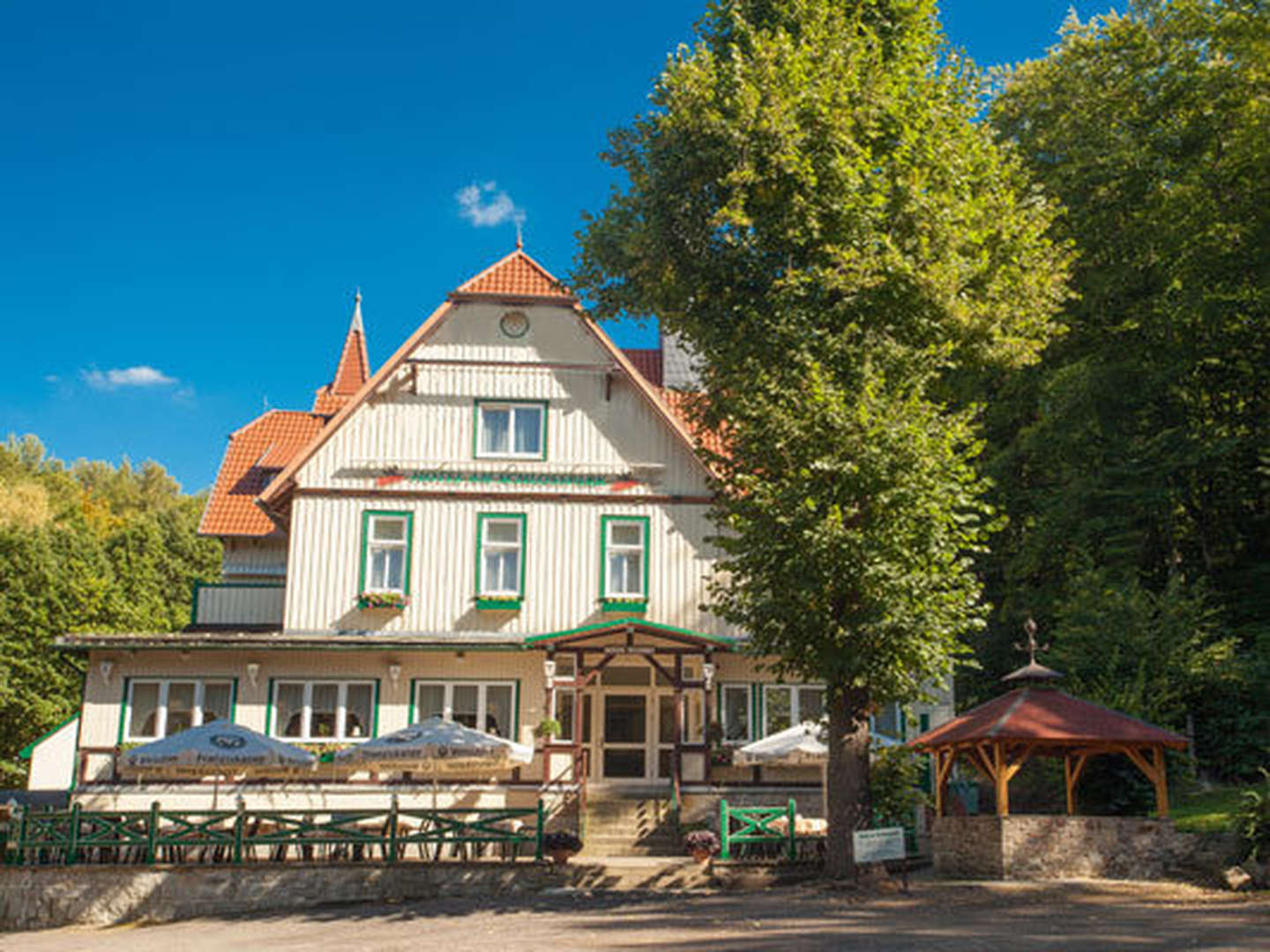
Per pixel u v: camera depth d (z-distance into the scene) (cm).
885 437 1814
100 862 2141
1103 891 1722
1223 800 2222
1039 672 2055
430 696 2722
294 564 2811
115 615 4591
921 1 2239
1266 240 3019
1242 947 1187
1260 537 3206
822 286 2022
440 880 2089
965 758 2389
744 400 1956
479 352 2981
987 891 1742
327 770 2638
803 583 1797
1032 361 2209
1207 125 3206
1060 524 3064
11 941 1888
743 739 2758
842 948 1261
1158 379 3061
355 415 2919
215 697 2686
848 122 2014
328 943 1573
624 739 2777
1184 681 2402
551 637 2630
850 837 1939
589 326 3000
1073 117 3372
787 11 2202
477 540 2859
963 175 2162
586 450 2938
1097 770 2200
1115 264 3209
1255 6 3081
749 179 2005
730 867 2081
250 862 2103
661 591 2858
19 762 4253
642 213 2239
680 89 2133
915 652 1792
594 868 2092
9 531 4616
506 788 2592
